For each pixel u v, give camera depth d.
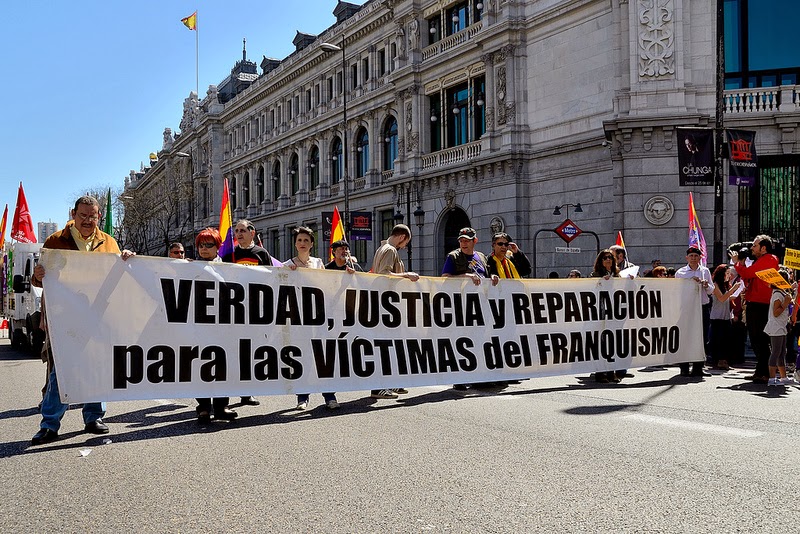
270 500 4.42
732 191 20.95
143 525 4.00
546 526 3.88
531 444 5.81
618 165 22.12
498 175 27.91
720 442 5.80
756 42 21.36
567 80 25.34
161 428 6.83
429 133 32.94
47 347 6.42
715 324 11.84
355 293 7.98
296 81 47.16
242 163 57.31
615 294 9.95
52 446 6.04
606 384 9.67
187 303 6.95
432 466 5.17
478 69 29.39
